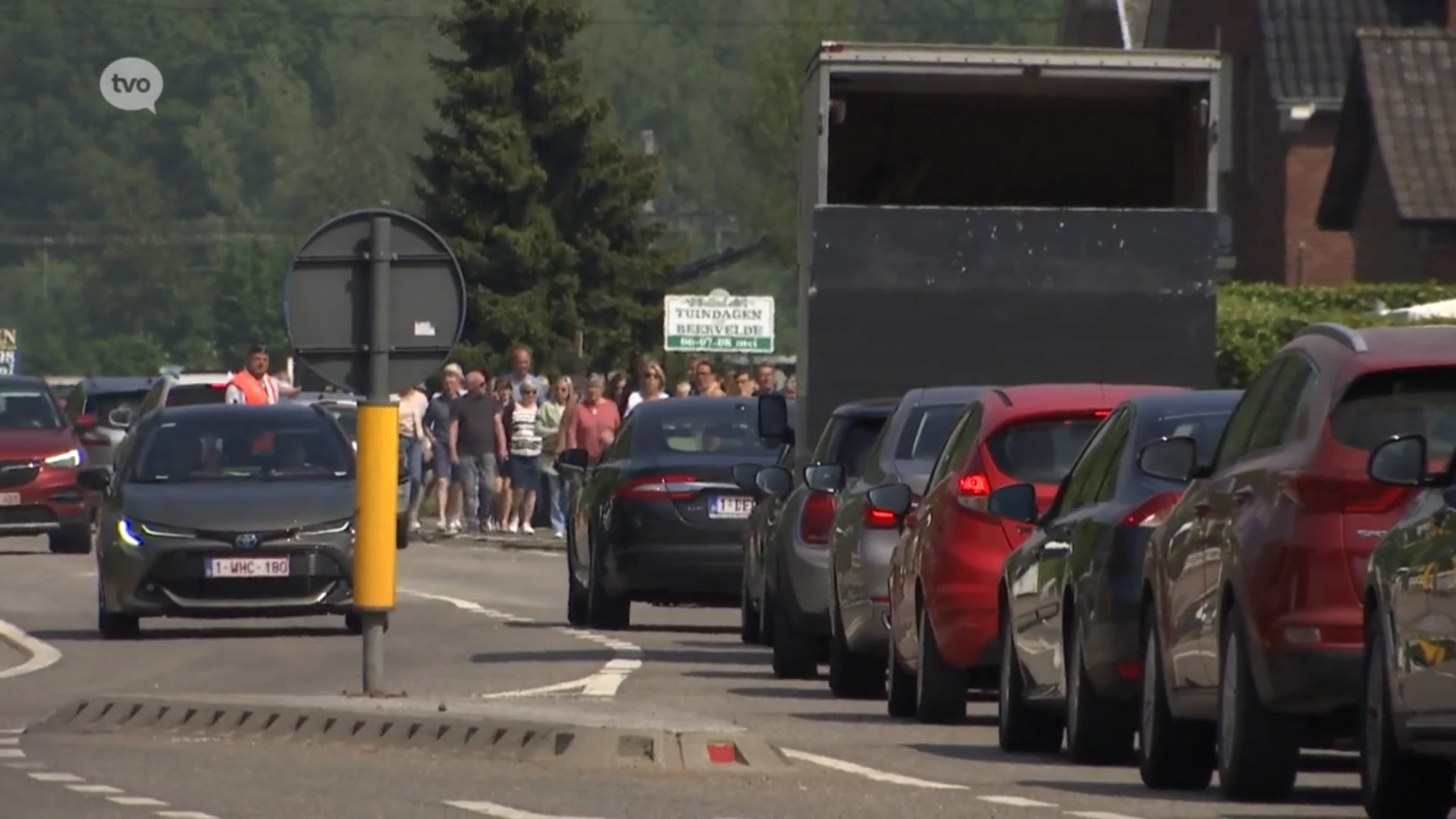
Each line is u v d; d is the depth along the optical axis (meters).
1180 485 50.31
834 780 48.47
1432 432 42.09
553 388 151.62
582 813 42.97
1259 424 45.69
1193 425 52.06
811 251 77.06
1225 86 182.50
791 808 43.75
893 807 43.94
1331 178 165.00
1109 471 52.97
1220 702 44.66
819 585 73.75
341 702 58.84
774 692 71.12
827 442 75.75
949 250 76.62
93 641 87.25
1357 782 49.62
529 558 137.50
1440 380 42.50
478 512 152.50
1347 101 161.88
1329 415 42.44
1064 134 89.56
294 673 74.94
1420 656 38.47
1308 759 54.78
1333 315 128.12
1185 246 76.50
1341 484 41.81
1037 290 76.50
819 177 77.38
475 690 68.69
